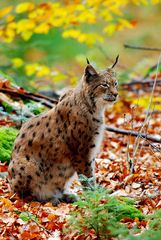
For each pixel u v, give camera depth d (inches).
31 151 472.7
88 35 782.5
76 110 465.1
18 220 412.8
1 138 544.7
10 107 608.7
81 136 466.9
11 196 467.5
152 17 1352.1
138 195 465.7
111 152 589.3
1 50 960.3
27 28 764.0
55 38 1133.7
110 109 764.0
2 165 520.1
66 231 383.9
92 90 466.6
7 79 650.8
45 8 751.7
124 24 789.2
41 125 477.7
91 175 475.2
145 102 743.7
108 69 482.3
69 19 764.6
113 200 382.9
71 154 472.4
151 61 1042.7
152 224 368.2
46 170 471.5
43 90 786.8
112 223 374.3
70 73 919.7
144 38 1350.9
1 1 1057.5
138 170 514.3
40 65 877.2
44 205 454.9
